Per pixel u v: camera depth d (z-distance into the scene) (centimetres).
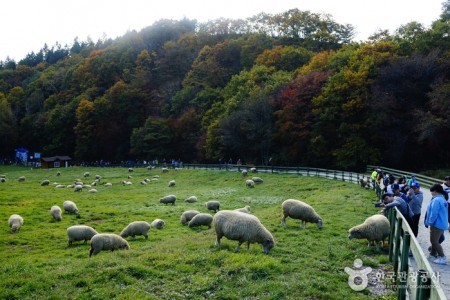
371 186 3375
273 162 6762
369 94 5656
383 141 5675
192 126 8844
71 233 2045
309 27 11481
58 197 4019
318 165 6259
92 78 12306
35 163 10800
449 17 7088
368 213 2209
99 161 10675
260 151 7088
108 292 1053
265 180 4769
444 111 4878
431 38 6181
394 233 1302
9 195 4006
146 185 5253
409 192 1499
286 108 6431
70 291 1080
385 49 6284
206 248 1478
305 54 9162
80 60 15900
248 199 3597
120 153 10425
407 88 5509
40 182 5778
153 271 1191
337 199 2831
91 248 1712
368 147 5512
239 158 7619
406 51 6203
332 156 6019
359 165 5734
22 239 2153
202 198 3819
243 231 1405
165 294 1047
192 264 1255
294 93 6531
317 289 1068
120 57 12938
